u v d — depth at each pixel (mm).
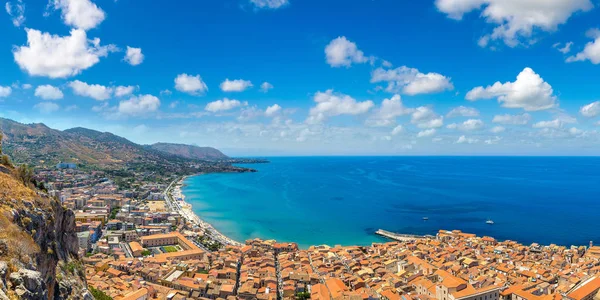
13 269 57625
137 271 165250
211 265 181875
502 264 181625
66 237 92812
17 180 85562
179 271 166875
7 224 65688
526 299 133000
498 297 137125
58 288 75562
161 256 193375
